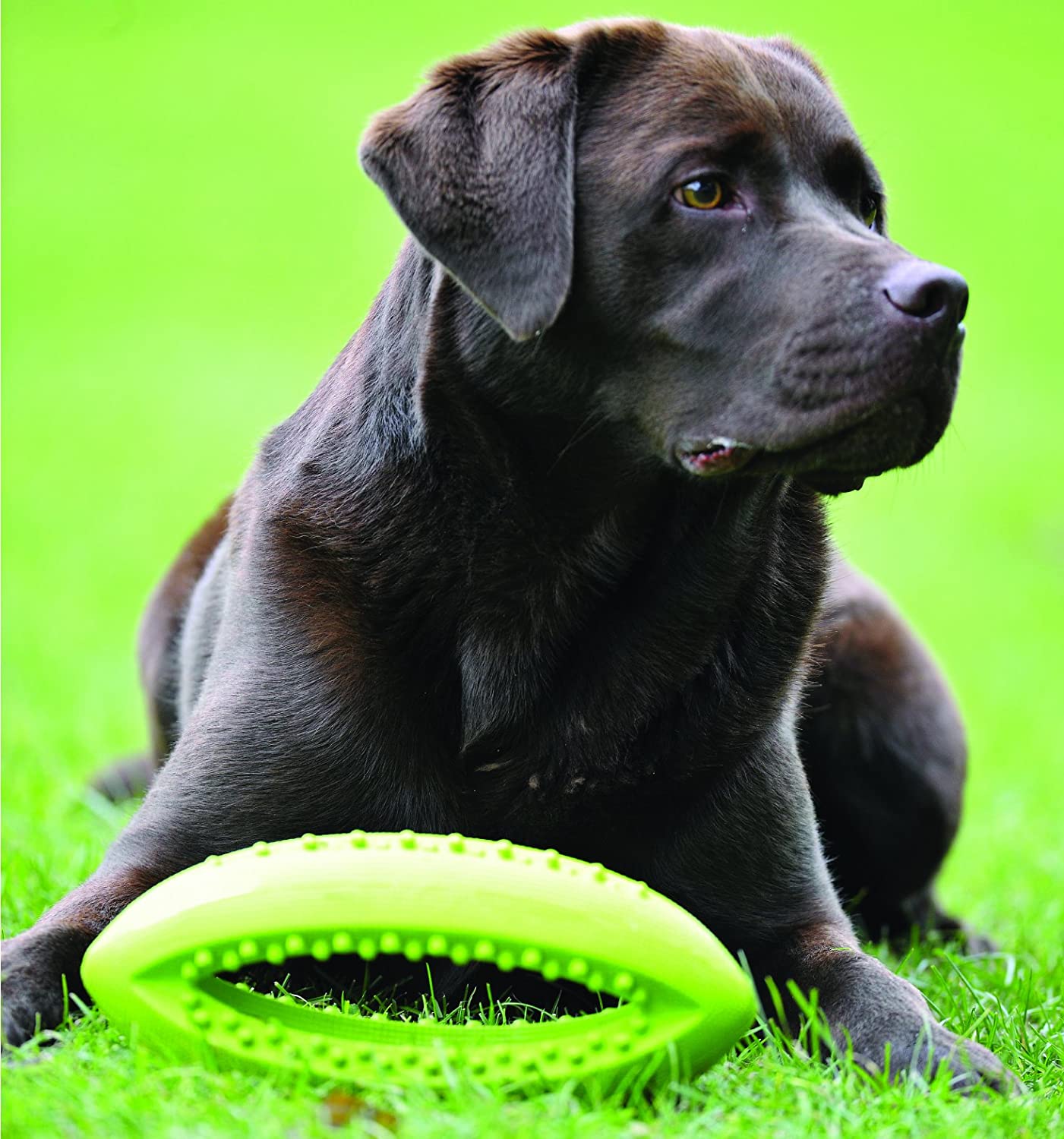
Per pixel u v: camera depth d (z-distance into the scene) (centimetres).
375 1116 378
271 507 525
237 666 518
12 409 2792
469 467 496
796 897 525
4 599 1625
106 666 1319
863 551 2247
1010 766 1181
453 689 502
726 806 512
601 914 393
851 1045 443
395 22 5569
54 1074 397
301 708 498
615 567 499
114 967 401
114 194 4297
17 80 5038
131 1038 404
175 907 400
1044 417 3108
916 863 717
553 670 501
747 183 483
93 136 4672
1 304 3500
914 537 2367
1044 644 1770
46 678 1237
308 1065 392
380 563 500
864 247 468
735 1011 400
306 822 501
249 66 5188
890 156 4638
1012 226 4203
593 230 482
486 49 501
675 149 478
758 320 471
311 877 394
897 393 457
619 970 392
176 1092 385
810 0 5934
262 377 3058
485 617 498
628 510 496
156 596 750
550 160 479
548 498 495
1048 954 667
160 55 5262
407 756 499
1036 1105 420
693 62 493
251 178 4438
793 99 501
